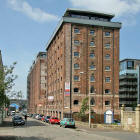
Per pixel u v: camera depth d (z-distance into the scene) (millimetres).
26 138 23766
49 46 88125
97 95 64062
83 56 64688
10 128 37906
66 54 63750
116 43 66875
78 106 62656
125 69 104312
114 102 64875
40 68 115812
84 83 63844
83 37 65250
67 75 63188
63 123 41781
